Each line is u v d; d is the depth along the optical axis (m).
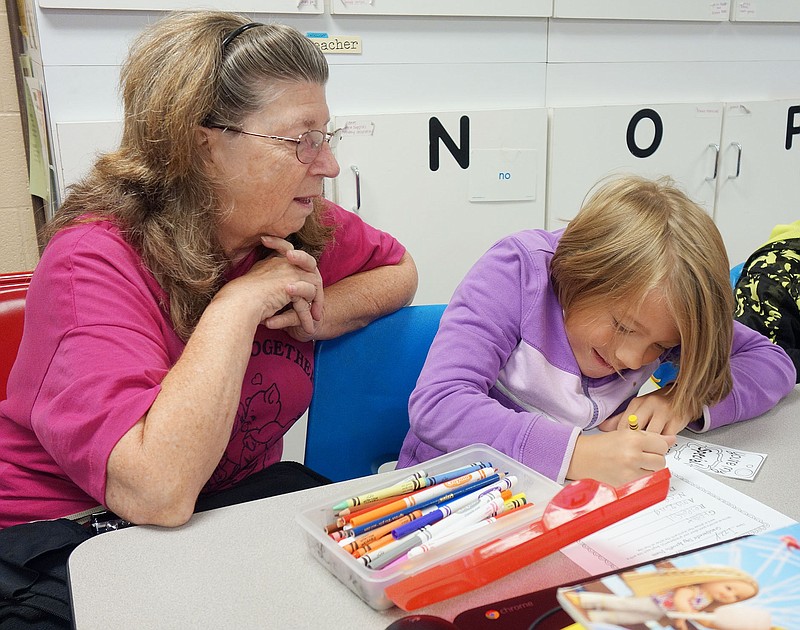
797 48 2.39
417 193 1.99
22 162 2.07
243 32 0.95
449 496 0.75
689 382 0.92
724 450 0.92
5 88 2.01
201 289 0.98
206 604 0.63
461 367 0.98
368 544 0.67
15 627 0.74
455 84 2.00
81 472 0.80
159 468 0.76
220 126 0.93
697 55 2.26
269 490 0.98
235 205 0.98
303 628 0.60
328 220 1.18
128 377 0.82
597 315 0.95
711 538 0.72
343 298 1.17
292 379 1.13
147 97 0.96
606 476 0.82
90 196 1.00
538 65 2.08
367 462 1.22
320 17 1.82
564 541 0.65
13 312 1.15
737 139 2.32
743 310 1.38
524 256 1.05
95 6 1.61
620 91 2.20
